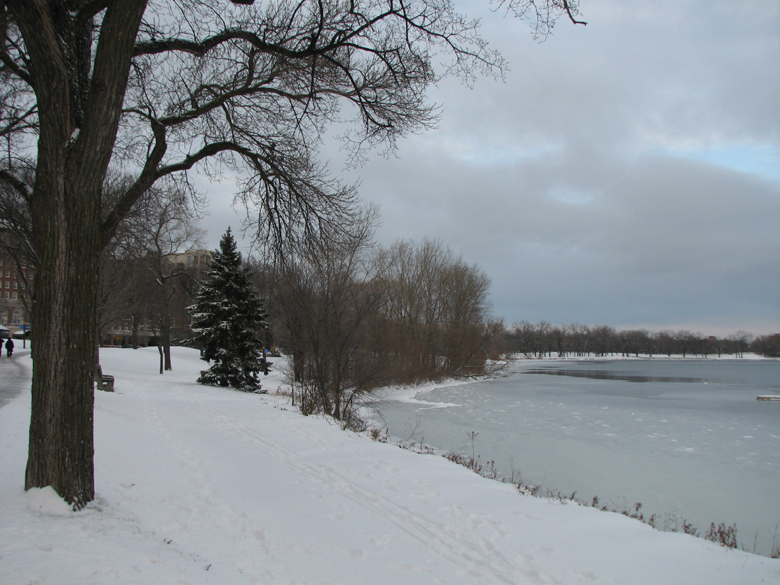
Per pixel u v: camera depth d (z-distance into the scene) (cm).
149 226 2350
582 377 5572
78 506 505
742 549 712
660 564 530
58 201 508
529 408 2548
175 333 6362
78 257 516
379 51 754
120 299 2983
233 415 1486
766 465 1344
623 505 991
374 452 1038
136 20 527
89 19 629
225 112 887
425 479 838
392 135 919
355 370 1908
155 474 741
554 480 1160
